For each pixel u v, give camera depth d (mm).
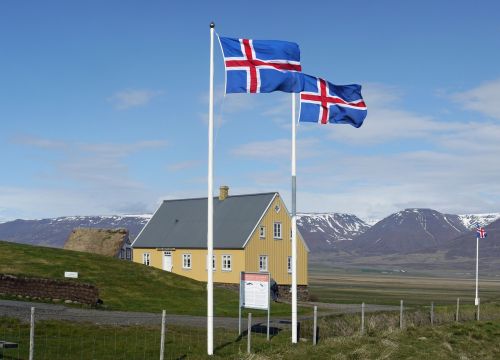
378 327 32188
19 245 54125
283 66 25156
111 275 48281
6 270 44125
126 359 22688
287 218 68438
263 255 65875
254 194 69938
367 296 77562
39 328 26203
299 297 66750
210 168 24172
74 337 25391
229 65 24422
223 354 24156
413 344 29234
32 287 37250
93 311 35375
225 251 66000
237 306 44250
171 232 74250
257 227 65625
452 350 29312
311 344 26922
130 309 39094
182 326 30172
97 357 22609
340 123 27438
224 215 70250
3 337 24078
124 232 86438
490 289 113625
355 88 27859
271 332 29672
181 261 71125
